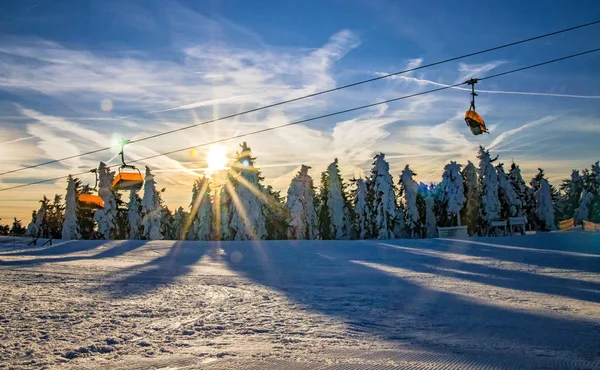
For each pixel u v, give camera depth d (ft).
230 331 31.27
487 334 29.78
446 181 162.09
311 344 27.40
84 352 25.72
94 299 44.78
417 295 46.65
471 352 24.97
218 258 94.38
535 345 26.58
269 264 81.35
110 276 64.75
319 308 40.24
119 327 32.32
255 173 170.81
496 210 159.33
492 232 157.99
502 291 47.62
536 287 49.44
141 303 42.65
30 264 83.92
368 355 24.40
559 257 75.97
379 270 69.36
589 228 153.17
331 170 184.34
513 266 67.67
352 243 123.54
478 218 164.55
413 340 28.37
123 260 92.48
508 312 37.06
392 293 48.29
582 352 24.82
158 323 33.78
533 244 100.78
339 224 181.98
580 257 75.10
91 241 149.28
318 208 198.39
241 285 55.31
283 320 35.06
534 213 195.72
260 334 30.37
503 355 24.20
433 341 28.04
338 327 32.55
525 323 32.94
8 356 24.86
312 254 98.48
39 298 45.24
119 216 205.26
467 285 52.47
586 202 208.33
